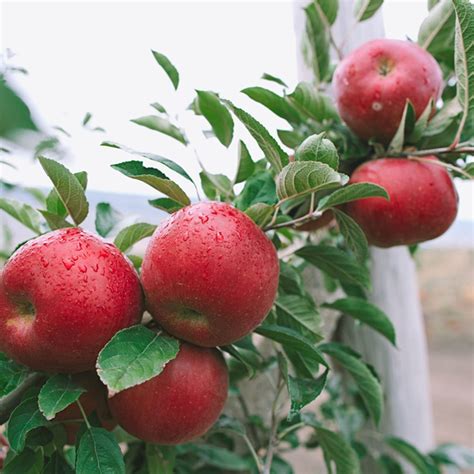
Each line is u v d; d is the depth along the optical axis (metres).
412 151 0.51
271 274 0.38
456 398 2.21
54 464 0.41
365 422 0.89
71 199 0.41
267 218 0.41
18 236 0.99
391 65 0.50
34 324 0.36
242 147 0.49
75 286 0.36
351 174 0.53
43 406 0.35
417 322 0.87
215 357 0.42
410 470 0.88
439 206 0.49
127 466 0.53
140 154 0.40
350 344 0.87
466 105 0.45
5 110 0.09
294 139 0.55
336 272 0.53
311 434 0.82
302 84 0.52
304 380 0.43
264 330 0.43
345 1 0.72
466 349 2.93
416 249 0.70
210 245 0.36
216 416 0.42
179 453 0.67
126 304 0.37
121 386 0.34
